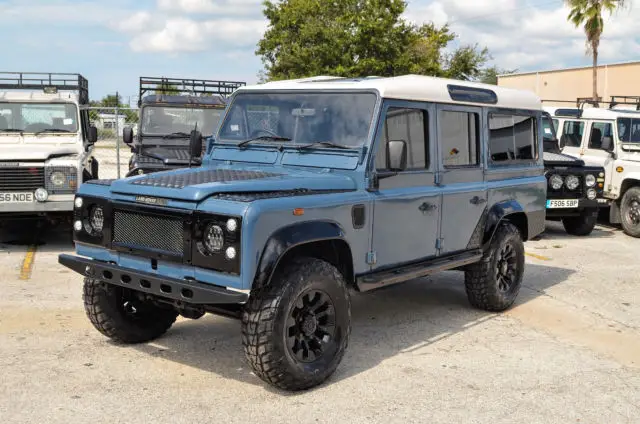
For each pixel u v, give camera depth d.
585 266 9.39
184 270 4.39
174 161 10.14
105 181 5.09
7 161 9.07
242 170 5.37
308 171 5.28
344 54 30.05
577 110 13.70
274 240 4.25
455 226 6.11
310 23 30.92
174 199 4.42
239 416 4.24
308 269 4.51
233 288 4.17
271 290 4.37
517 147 7.03
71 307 6.58
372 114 5.16
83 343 5.54
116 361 5.15
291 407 4.39
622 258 10.05
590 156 13.20
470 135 6.30
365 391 4.71
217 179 4.72
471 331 6.23
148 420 4.14
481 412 4.44
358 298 7.32
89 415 4.18
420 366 5.25
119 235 4.78
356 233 4.98
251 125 5.76
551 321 6.66
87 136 11.20
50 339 5.61
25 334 5.71
